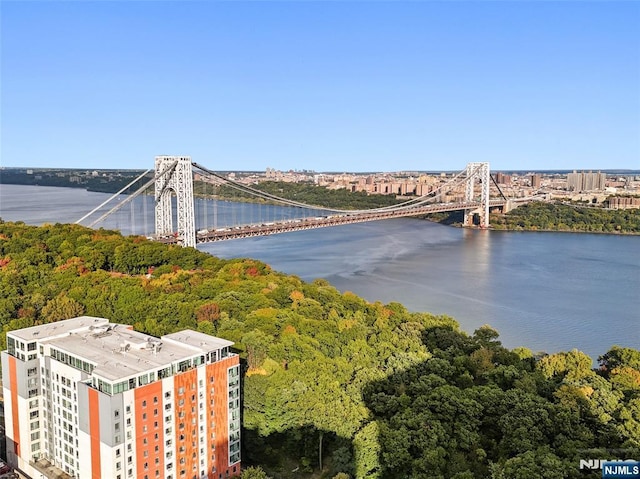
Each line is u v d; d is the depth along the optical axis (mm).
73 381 119250
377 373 156750
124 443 110062
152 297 195500
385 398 145750
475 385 158750
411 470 123750
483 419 139500
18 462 132375
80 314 182750
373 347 174125
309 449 136500
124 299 192875
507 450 128625
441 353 174375
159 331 169625
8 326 169750
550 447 126875
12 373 130500
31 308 185125
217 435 126062
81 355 119875
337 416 135375
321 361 153875
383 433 130000
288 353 157000
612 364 172875
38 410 129875
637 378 156250
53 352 125562
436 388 146625
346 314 199625
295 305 197500
